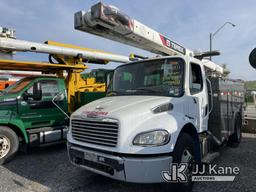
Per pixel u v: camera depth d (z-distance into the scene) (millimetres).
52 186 3686
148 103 3203
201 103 4074
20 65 5793
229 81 5426
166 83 3764
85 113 3307
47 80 6078
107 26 3812
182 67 3742
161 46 4965
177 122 3029
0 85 10445
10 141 5000
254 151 5734
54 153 5754
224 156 5254
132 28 4098
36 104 5777
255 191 3406
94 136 3111
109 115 2965
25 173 4297
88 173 4246
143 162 2660
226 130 5082
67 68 6723
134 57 5355
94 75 8922
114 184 3727
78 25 3855
